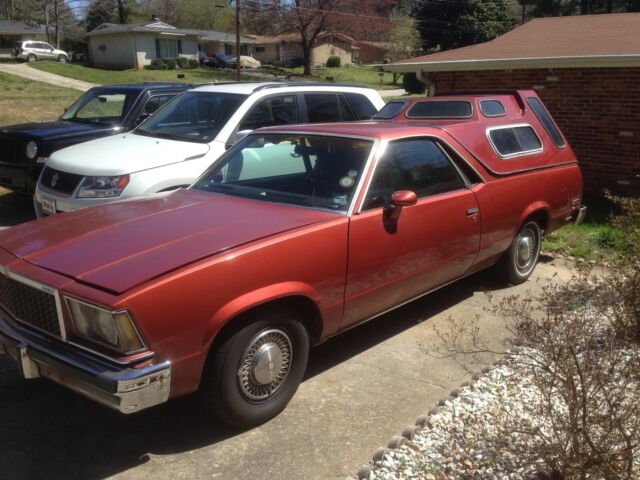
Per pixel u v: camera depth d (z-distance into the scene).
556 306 3.55
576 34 12.36
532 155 5.77
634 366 3.00
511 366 3.73
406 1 61.22
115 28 50.09
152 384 2.86
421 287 4.54
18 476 3.03
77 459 3.17
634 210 4.39
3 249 3.47
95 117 9.30
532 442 3.09
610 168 10.12
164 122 7.39
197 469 3.10
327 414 3.62
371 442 3.35
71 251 3.27
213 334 3.07
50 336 3.11
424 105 6.48
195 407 3.69
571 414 2.69
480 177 5.00
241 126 6.92
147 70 48.69
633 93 9.66
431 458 3.09
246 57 59.34
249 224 3.58
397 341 4.67
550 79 10.56
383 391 3.91
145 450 3.26
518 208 5.45
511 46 12.27
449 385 4.00
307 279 3.50
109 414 3.61
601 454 2.60
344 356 4.41
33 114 20.16
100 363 2.86
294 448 3.29
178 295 2.94
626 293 3.90
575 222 6.70
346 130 4.46
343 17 53.41
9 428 3.45
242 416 3.34
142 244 3.28
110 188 6.04
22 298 3.24
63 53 49.59
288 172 4.38
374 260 3.94
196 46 55.97
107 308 2.78
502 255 5.66
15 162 8.16
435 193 4.56
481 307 5.36
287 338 3.52
